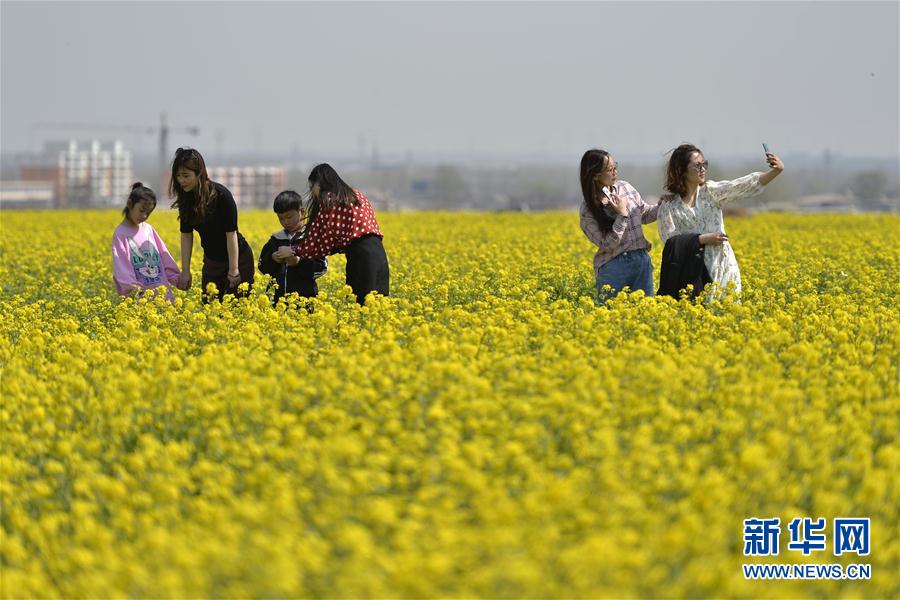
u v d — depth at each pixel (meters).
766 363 31.30
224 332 37.81
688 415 26.20
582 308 41.72
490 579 18.81
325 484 22.73
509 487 22.69
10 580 20.84
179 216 46.00
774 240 75.19
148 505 23.22
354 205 44.28
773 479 22.59
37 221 108.44
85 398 29.72
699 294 43.59
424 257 65.00
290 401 28.02
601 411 25.86
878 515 22.53
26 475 25.89
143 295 46.31
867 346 33.50
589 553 18.89
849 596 19.67
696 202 43.84
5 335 40.38
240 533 20.80
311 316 39.00
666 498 22.52
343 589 19.06
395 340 36.19
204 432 27.06
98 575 20.11
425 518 21.06
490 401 26.20
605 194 44.28
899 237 80.94
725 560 20.19
